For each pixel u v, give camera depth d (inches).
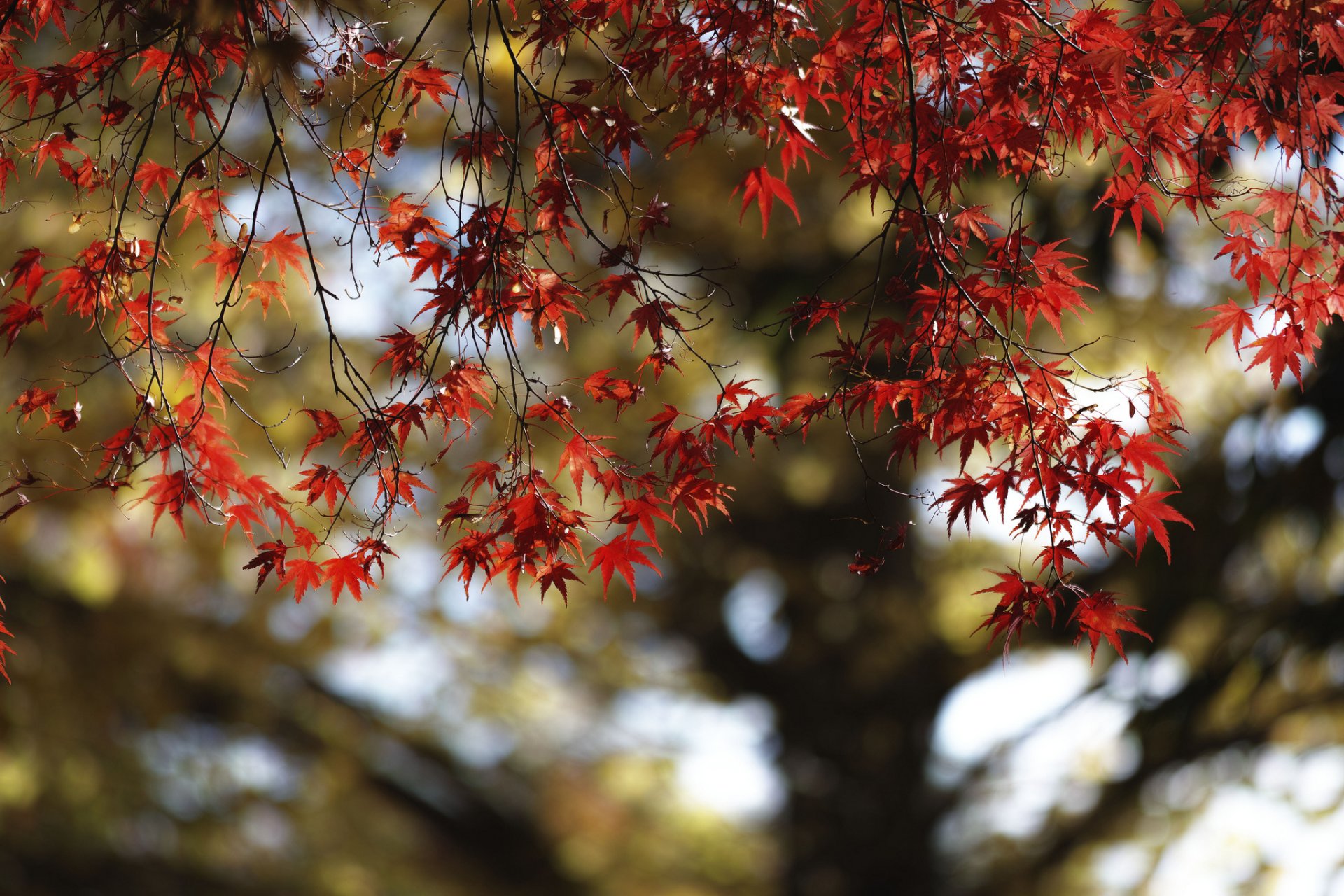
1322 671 291.6
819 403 91.4
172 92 95.8
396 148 92.0
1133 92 89.4
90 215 102.3
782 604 406.0
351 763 431.2
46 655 323.9
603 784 514.9
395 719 461.1
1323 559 274.5
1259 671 286.4
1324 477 250.8
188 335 251.0
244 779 380.5
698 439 91.7
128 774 343.3
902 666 385.1
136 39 90.2
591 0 87.6
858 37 88.6
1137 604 297.7
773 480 358.6
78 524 300.0
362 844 457.4
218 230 98.7
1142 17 85.8
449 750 507.8
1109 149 89.8
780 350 293.4
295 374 273.1
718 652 417.4
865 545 375.9
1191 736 304.5
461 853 551.2
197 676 368.8
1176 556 287.0
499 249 83.6
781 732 415.5
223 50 87.4
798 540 388.2
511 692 457.4
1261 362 90.0
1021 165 89.9
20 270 96.0
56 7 92.4
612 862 495.5
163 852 351.3
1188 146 86.4
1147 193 90.4
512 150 85.9
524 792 517.0
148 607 337.7
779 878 439.5
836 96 91.2
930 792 387.5
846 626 389.1
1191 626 307.6
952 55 88.0
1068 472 84.7
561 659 427.8
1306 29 81.0
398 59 90.2
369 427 89.9
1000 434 88.7
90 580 313.6
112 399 275.1
